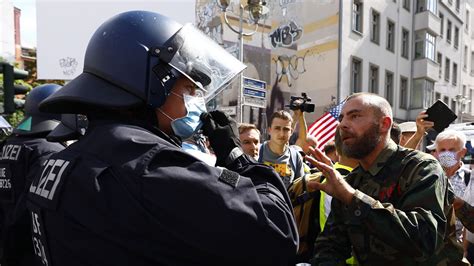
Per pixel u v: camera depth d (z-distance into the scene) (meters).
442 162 3.30
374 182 1.77
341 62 15.08
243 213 0.94
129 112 1.12
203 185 0.93
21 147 2.26
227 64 1.31
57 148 2.29
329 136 4.60
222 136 1.17
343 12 15.21
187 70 1.14
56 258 0.99
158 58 1.10
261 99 6.50
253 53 16.97
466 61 27.09
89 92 1.08
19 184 2.20
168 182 0.92
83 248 0.93
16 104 4.18
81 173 0.96
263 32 17.31
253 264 0.95
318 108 15.80
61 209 0.96
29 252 1.73
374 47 16.94
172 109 1.16
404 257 1.65
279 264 0.98
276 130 3.48
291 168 3.49
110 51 1.10
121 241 0.90
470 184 3.32
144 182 0.92
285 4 17.03
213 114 1.24
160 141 1.02
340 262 1.82
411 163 1.70
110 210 0.91
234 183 0.98
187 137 1.20
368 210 1.51
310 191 2.32
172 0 3.53
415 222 1.50
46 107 1.18
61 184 0.98
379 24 17.22
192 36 1.20
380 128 1.76
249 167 1.13
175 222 0.90
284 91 16.94
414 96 19.86
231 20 16.69
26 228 1.72
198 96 1.21
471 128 6.16
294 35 16.66
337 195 1.58
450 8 23.42
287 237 0.99
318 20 15.82
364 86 16.34
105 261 0.91
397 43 18.55
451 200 1.83
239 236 0.93
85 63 1.16
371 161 1.81
